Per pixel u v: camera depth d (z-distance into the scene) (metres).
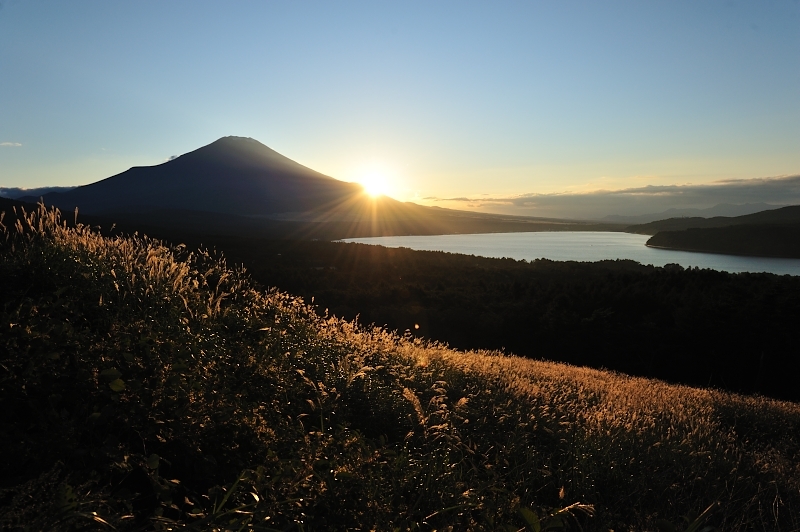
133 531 2.61
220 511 2.93
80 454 2.88
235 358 5.17
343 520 3.23
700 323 37.22
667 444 6.06
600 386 10.79
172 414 3.53
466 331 40.47
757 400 12.31
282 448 3.80
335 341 8.08
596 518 4.24
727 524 4.39
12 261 5.59
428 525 3.60
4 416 3.15
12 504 2.28
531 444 5.62
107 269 6.13
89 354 3.80
